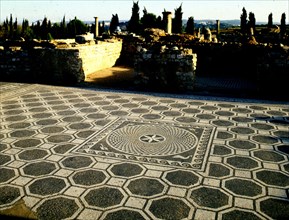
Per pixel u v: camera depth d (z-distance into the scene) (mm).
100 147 6016
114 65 18406
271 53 10734
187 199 4172
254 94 10961
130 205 4020
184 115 8289
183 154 5723
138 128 7188
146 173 4934
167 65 11641
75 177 4770
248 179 4754
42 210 3883
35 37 55406
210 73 16234
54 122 7566
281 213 3855
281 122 7656
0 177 4746
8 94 10633
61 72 13125
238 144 6223
